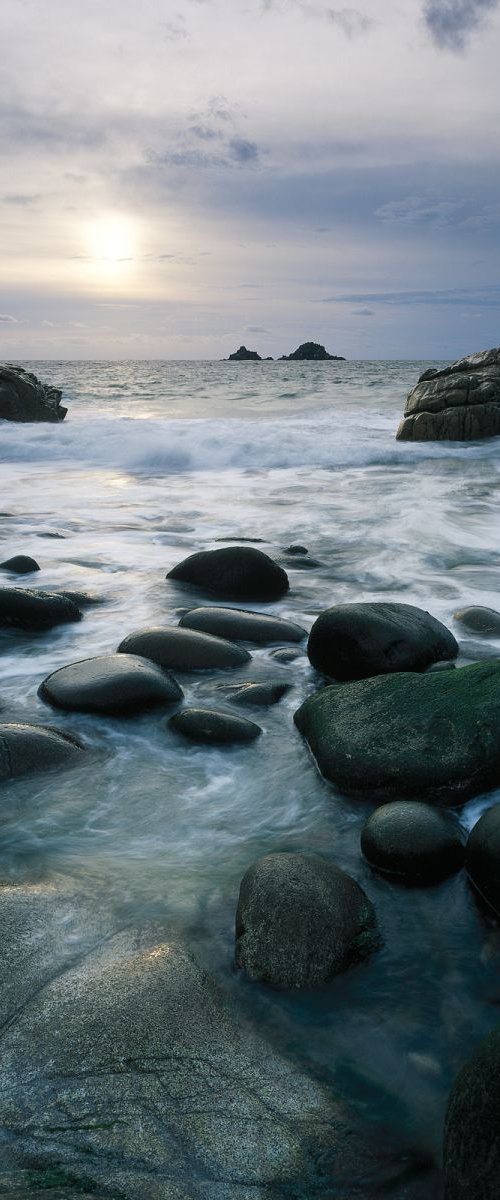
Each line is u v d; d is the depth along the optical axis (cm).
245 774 369
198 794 350
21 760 362
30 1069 192
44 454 1603
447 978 238
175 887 278
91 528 928
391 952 248
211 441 1585
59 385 4059
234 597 654
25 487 1239
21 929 246
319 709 398
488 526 930
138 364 11194
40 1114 179
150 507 1069
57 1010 211
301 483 1279
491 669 378
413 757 345
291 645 540
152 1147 172
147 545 842
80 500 1122
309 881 253
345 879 264
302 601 649
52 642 547
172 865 294
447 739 348
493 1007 228
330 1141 179
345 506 1066
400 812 304
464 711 358
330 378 4628
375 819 305
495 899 269
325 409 2494
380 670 466
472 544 848
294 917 241
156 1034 205
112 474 1389
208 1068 196
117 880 281
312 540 874
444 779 338
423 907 273
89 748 389
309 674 489
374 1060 205
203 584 669
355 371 6150
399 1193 169
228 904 268
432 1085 199
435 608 621
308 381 4216
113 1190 162
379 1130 183
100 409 2591
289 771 372
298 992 228
